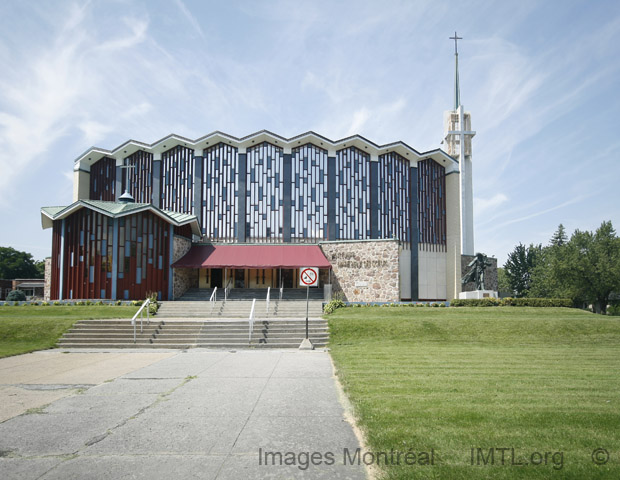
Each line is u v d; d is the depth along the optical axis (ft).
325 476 17.02
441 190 182.50
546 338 66.85
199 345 61.52
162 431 22.75
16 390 32.99
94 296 109.50
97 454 19.63
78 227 113.60
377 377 36.04
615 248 209.67
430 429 21.74
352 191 164.14
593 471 16.76
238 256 131.44
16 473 17.58
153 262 117.50
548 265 230.07
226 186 159.12
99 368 43.01
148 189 166.91
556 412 24.75
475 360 46.39
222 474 17.29
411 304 107.45
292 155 161.99
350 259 129.08
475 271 120.98
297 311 100.63
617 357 49.70
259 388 33.04
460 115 187.32
